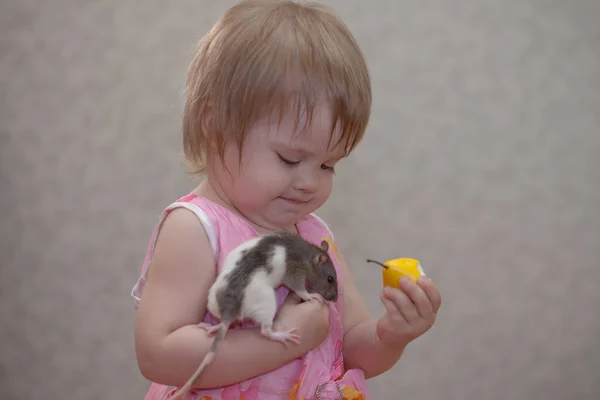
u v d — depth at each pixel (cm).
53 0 271
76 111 272
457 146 272
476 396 276
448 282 274
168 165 269
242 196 118
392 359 132
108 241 272
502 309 274
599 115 272
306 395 116
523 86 271
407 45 271
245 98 113
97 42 271
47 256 274
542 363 275
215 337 106
